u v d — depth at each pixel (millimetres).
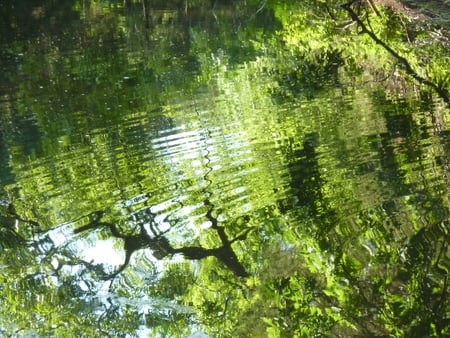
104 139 10656
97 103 13516
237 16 21766
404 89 11117
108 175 8953
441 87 9664
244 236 7316
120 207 8039
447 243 6820
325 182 8180
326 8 12570
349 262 6762
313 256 6914
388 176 8078
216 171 8758
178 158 9312
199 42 19281
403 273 6504
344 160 8719
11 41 21109
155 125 11281
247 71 15125
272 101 12203
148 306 6469
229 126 10719
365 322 5957
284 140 9664
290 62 15266
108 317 6324
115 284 6773
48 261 7172
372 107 10820
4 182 9094
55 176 9148
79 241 7473
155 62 17281
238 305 6383
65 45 20219
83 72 16703
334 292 6367
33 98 14438
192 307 6414
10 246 7484
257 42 17984
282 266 6816
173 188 8367
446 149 8609
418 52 10000
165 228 7562
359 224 7309
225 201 7953
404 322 5910
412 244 6887
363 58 12758
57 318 6363
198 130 10617
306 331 5965
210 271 6895
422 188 7770
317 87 12836
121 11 25062
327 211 7543
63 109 13242
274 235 7336
